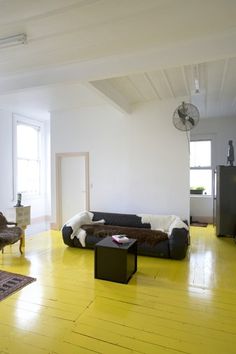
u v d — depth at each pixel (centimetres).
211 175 667
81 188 579
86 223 479
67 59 311
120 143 544
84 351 183
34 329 208
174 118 446
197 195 657
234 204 500
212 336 199
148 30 247
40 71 346
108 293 271
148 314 230
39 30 245
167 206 512
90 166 569
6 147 577
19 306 244
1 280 302
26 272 328
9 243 369
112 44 274
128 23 234
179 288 283
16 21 229
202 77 390
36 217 674
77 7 210
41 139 691
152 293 271
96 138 563
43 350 184
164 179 513
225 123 653
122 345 189
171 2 204
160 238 385
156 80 400
